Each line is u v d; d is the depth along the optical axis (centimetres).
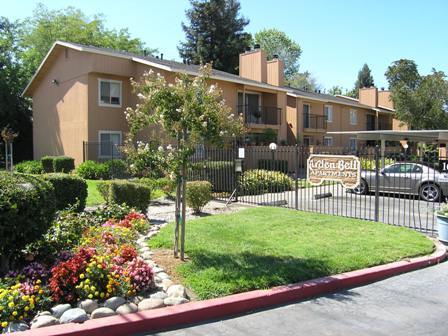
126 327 407
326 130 3478
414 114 3462
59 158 2162
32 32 3975
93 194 1396
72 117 2403
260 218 945
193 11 4553
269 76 3055
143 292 484
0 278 477
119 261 530
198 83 596
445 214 768
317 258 621
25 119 3278
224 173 1427
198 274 536
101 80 2297
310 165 1118
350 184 1039
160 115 588
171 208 1193
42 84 2734
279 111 2952
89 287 448
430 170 1471
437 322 448
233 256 619
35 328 388
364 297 523
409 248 703
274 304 493
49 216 545
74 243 617
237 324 438
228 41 4441
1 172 565
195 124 572
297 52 6856
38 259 544
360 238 764
